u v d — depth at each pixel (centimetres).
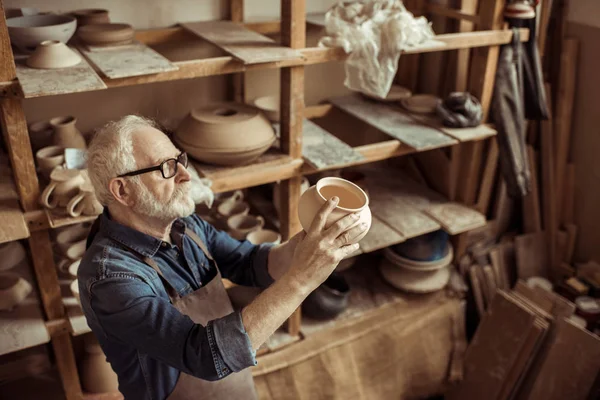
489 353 256
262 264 147
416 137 234
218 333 108
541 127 281
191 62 180
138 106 239
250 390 152
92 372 218
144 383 132
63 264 212
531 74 244
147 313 114
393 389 258
